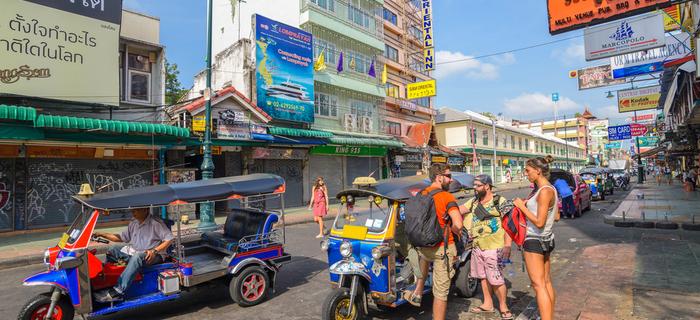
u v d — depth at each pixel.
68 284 4.33
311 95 20.27
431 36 30.47
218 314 5.22
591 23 8.77
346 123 23.27
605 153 86.12
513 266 7.18
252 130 16.56
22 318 4.27
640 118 43.09
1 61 10.35
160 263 5.22
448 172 4.33
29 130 10.83
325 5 22.52
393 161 26.61
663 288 5.20
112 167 13.60
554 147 62.47
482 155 40.03
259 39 18.02
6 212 11.68
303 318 5.00
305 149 19.98
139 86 13.97
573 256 7.59
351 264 4.29
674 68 11.35
